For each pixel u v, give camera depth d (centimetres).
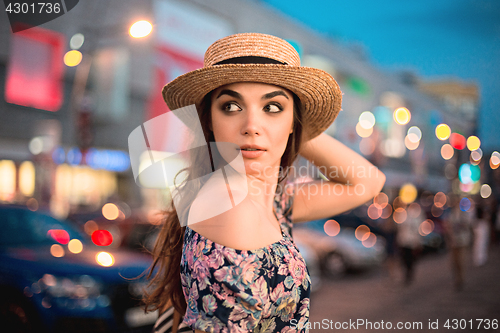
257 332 94
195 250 94
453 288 751
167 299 130
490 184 1819
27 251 382
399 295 690
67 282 338
